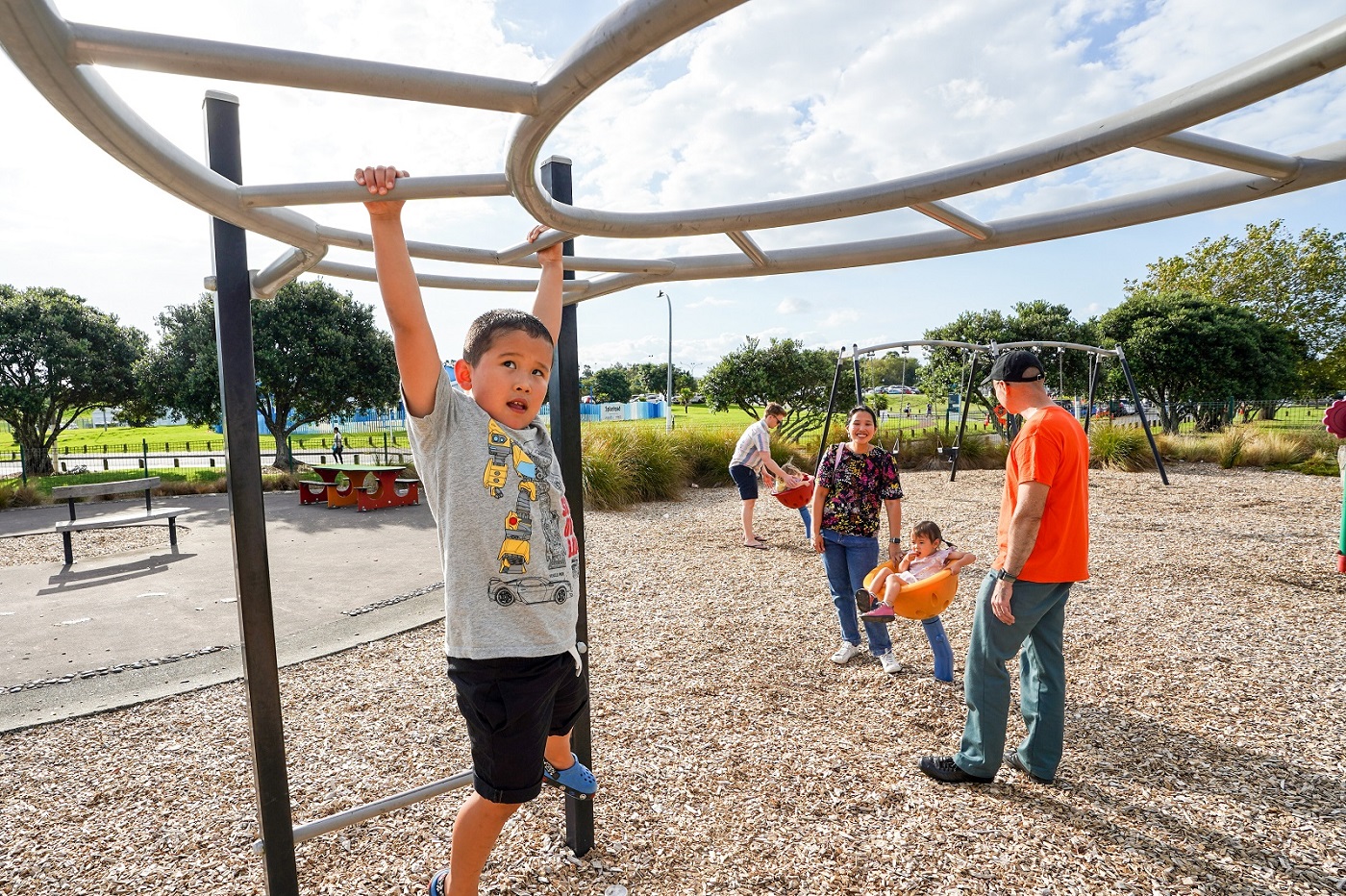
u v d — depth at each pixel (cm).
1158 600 531
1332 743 310
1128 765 293
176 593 637
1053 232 130
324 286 2017
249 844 253
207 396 1870
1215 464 1427
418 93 80
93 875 236
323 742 331
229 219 125
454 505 142
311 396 1938
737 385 2592
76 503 1293
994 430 1692
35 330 1742
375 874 228
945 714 348
